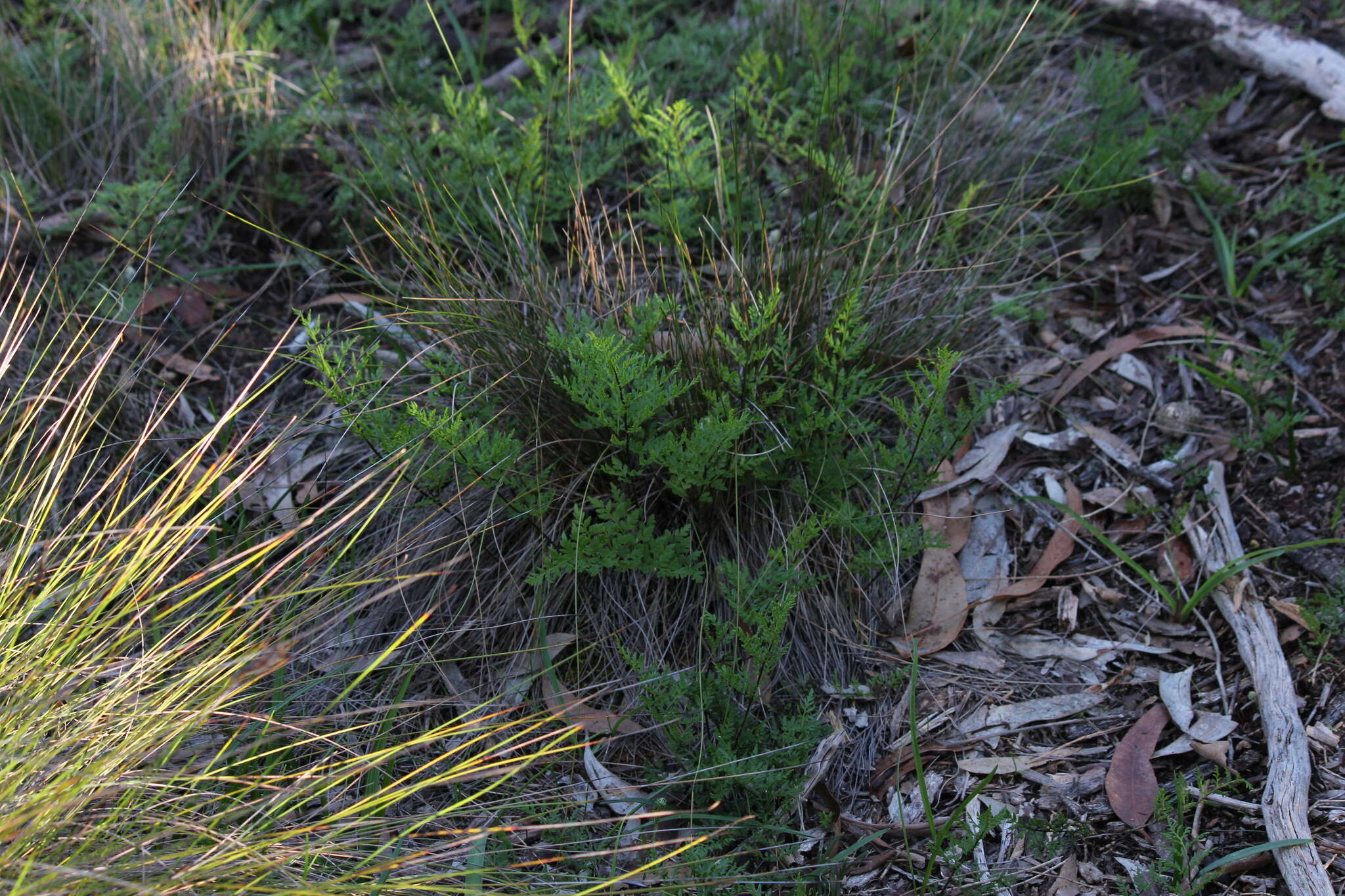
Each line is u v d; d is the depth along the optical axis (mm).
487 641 2600
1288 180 3467
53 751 1786
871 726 2479
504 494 2637
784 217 3297
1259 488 2783
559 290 2883
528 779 2367
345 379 2553
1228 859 2053
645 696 2281
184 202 3352
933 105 3539
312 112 3428
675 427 2566
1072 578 2719
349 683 2486
